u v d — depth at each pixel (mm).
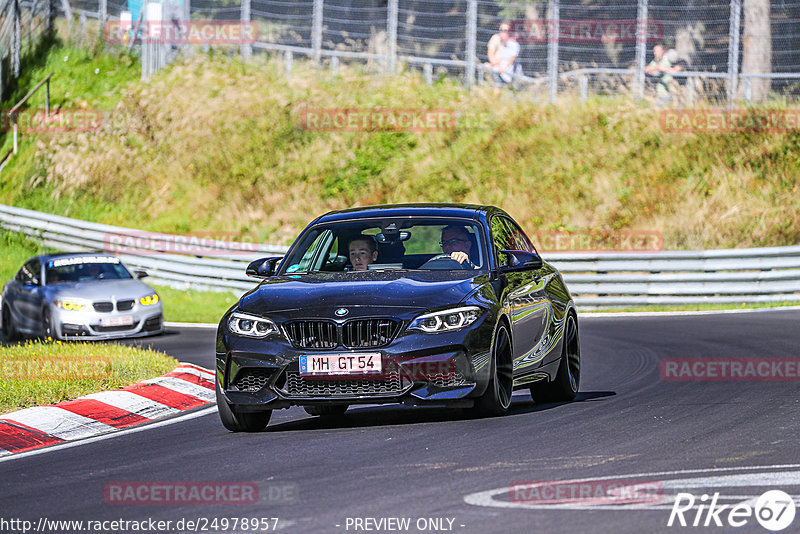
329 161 109688
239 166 110750
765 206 97250
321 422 33938
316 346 30422
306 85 118125
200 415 36062
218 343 31641
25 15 132000
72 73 126500
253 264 35188
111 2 130000
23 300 71250
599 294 79688
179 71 121812
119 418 35719
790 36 109875
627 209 98438
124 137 116312
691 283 78062
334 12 121188
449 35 118062
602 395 37875
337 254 34875
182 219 106500
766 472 23047
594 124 107938
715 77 109812
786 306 74938
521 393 40906
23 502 23156
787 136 104500
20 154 118562
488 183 104000
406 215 35438
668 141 104688
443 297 30969
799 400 33969
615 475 23125
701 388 38125
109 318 66812
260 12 122688
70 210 110562
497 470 24047
